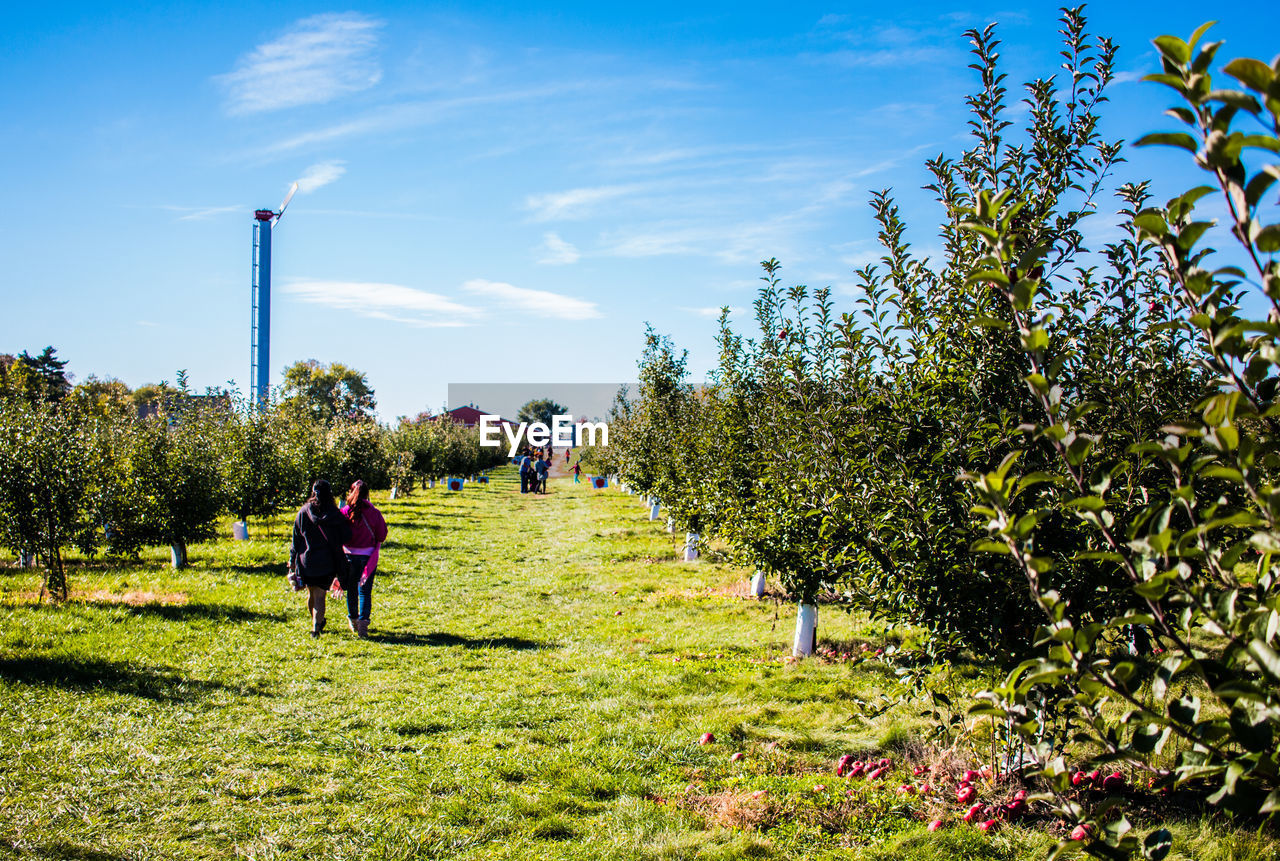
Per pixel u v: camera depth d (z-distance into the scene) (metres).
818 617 10.12
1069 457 2.35
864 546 5.02
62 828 4.42
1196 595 2.12
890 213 5.20
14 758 5.30
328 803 4.89
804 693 7.06
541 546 18.31
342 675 7.69
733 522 9.58
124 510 12.20
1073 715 4.37
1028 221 4.46
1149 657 5.45
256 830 4.50
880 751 5.77
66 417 11.58
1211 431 1.94
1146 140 1.99
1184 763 2.22
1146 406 4.34
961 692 6.21
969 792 4.81
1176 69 1.93
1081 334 4.68
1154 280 4.61
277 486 18.34
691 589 12.51
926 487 4.63
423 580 13.59
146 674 7.32
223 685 7.18
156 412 17.11
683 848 4.31
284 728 6.16
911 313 5.12
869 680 7.34
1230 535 4.23
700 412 14.97
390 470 31.44
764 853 4.27
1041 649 4.26
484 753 5.70
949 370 4.79
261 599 11.15
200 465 13.88
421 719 6.40
